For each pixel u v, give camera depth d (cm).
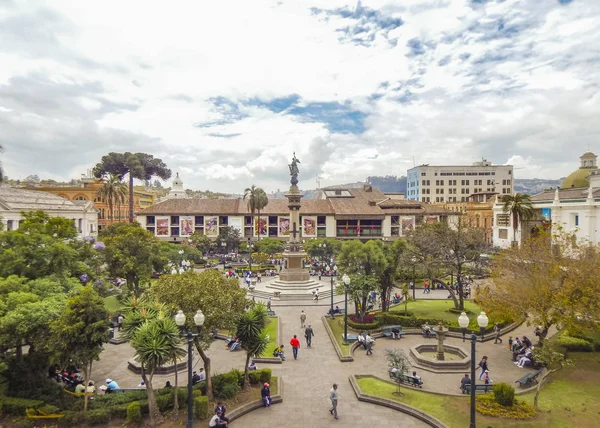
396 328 3123
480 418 1820
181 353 1842
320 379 2297
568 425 1764
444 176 14100
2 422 1750
